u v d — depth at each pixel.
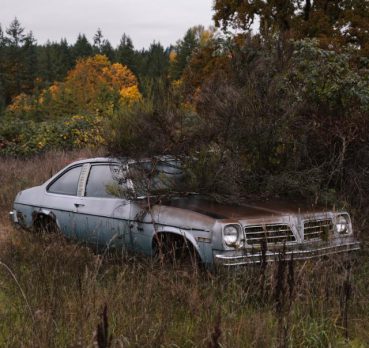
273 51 7.60
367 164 7.46
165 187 6.44
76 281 5.62
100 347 3.25
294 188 6.87
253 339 4.35
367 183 7.41
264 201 6.38
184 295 5.13
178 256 5.87
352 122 7.44
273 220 5.59
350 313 5.03
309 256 5.53
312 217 5.75
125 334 4.35
